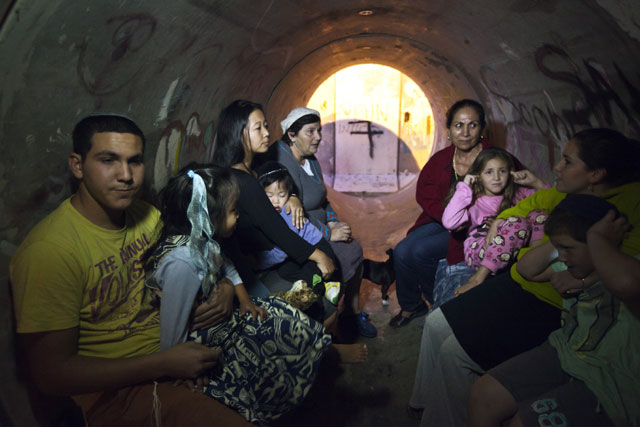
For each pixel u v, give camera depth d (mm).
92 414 1524
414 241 3293
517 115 3857
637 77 2162
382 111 9375
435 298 2869
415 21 3982
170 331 1499
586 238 1516
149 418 1490
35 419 1527
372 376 2861
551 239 1634
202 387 1586
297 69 4992
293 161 2924
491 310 2041
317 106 9391
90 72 1758
